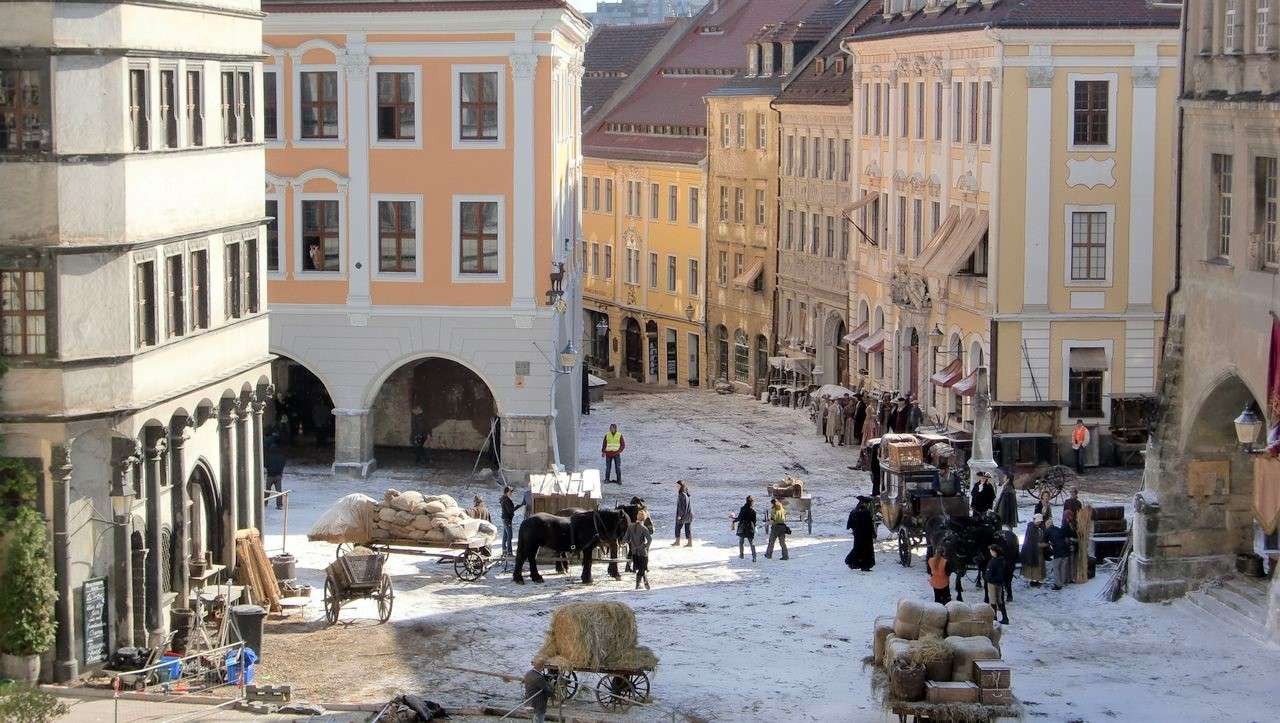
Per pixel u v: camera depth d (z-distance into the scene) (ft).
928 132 265.95
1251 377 145.89
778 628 145.48
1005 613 147.95
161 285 135.85
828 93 322.96
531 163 218.79
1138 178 235.40
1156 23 232.73
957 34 247.50
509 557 175.11
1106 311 236.84
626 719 120.06
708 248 378.53
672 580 165.07
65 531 127.34
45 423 126.21
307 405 241.76
